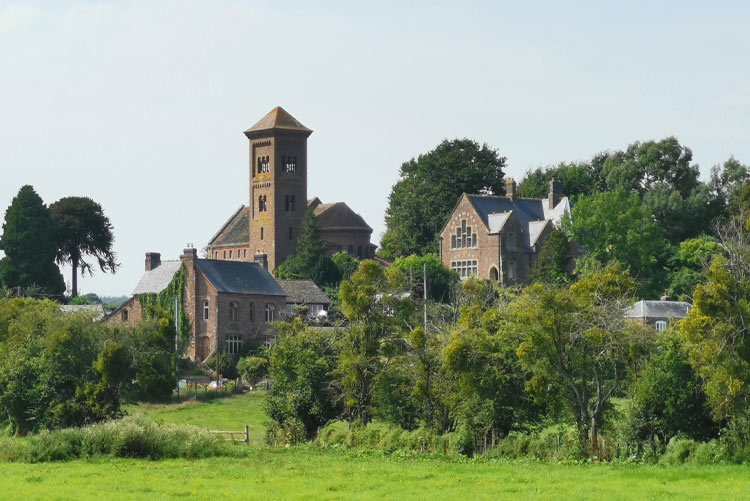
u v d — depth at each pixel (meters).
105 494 198.00
